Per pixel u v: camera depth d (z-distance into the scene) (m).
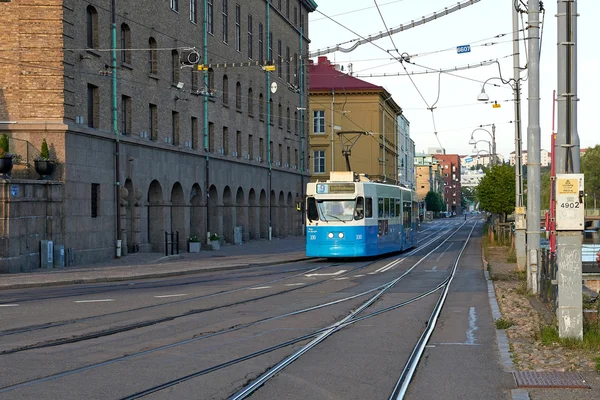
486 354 11.10
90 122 32.38
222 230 48.56
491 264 31.72
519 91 32.16
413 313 16.11
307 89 71.62
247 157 54.06
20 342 12.12
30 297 19.66
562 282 11.41
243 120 53.28
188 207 42.72
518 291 19.75
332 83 86.88
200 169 44.75
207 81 45.81
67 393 8.47
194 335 12.91
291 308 16.95
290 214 66.31
